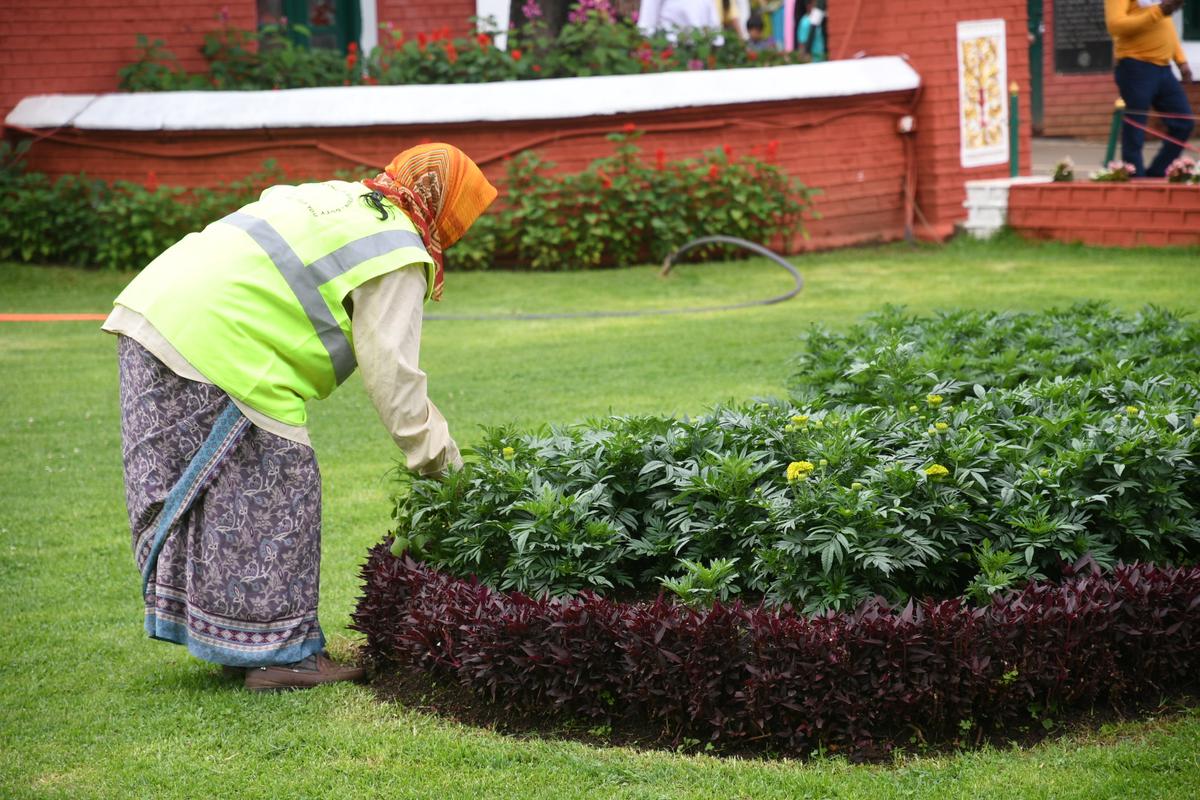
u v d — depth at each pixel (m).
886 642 3.46
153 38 13.45
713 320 10.02
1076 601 3.62
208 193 12.41
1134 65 12.87
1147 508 4.16
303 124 12.39
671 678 3.53
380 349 3.88
